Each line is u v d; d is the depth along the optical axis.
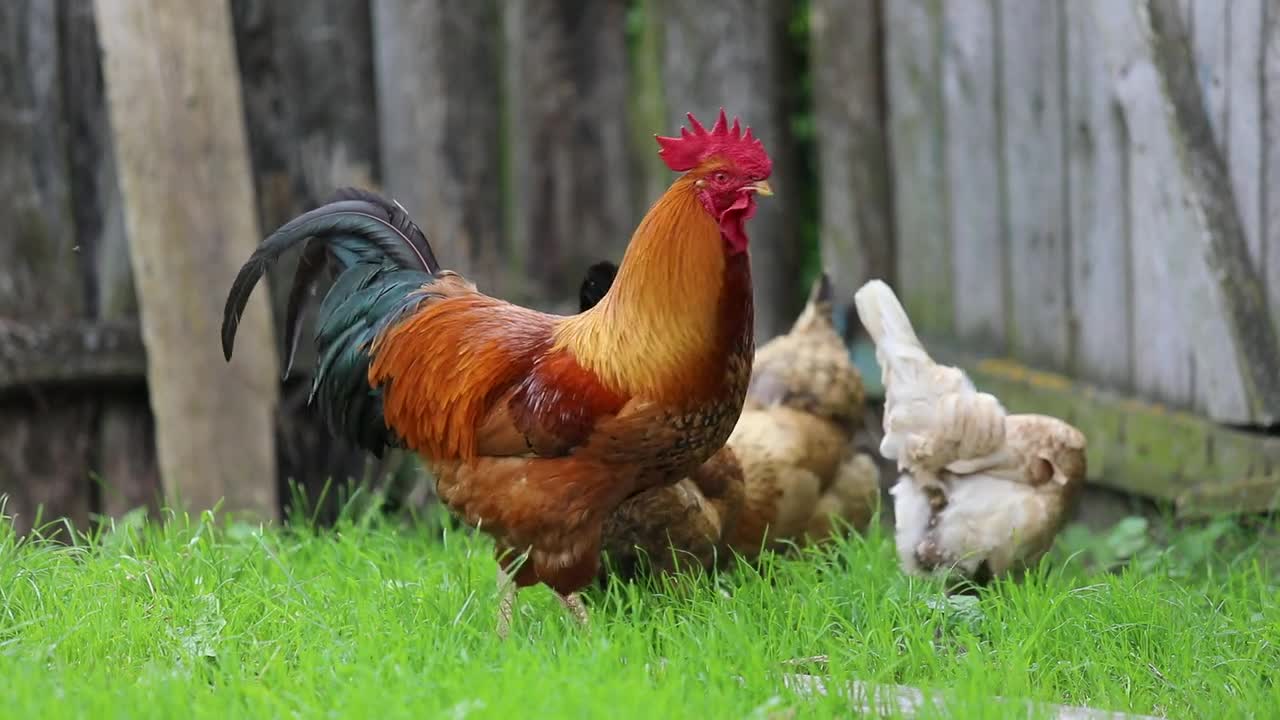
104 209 9.99
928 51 10.09
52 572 7.00
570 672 5.54
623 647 6.14
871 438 10.57
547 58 10.77
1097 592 7.06
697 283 6.25
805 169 10.99
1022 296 9.79
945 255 10.21
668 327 6.24
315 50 10.29
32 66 9.79
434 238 10.54
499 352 6.61
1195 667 6.27
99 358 9.88
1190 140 8.62
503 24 10.65
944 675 6.09
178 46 9.63
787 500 8.14
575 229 10.99
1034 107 9.50
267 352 9.89
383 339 6.97
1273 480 8.38
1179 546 8.55
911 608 6.77
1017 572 7.70
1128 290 9.12
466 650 6.02
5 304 9.81
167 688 5.44
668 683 5.39
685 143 6.32
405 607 6.63
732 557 7.89
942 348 10.21
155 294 9.70
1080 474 7.71
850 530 8.13
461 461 6.69
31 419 9.95
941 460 7.53
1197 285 8.63
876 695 5.69
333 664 5.80
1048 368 9.69
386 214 7.34
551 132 10.85
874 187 10.51
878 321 7.87
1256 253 8.52
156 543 7.62
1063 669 6.23
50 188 9.88
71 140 9.93
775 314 10.85
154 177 9.64
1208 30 8.58
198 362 9.77
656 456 6.39
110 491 10.15
